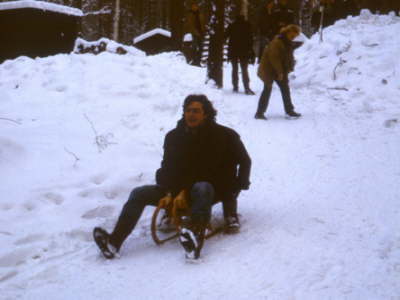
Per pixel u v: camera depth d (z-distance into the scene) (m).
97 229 3.65
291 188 5.25
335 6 17.59
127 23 40.12
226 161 4.03
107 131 6.48
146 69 9.27
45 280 3.42
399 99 8.95
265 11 12.76
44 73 8.74
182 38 20.17
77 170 5.35
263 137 7.34
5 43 12.52
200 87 9.39
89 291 3.23
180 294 3.12
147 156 5.85
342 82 10.41
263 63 8.32
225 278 3.32
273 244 3.85
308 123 8.09
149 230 4.32
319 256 3.61
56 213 4.52
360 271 3.35
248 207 4.77
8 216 4.38
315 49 12.78
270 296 3.05
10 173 5.17
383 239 3.84
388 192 4.95
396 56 10.62
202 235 3.65
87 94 7.67
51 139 6.01
